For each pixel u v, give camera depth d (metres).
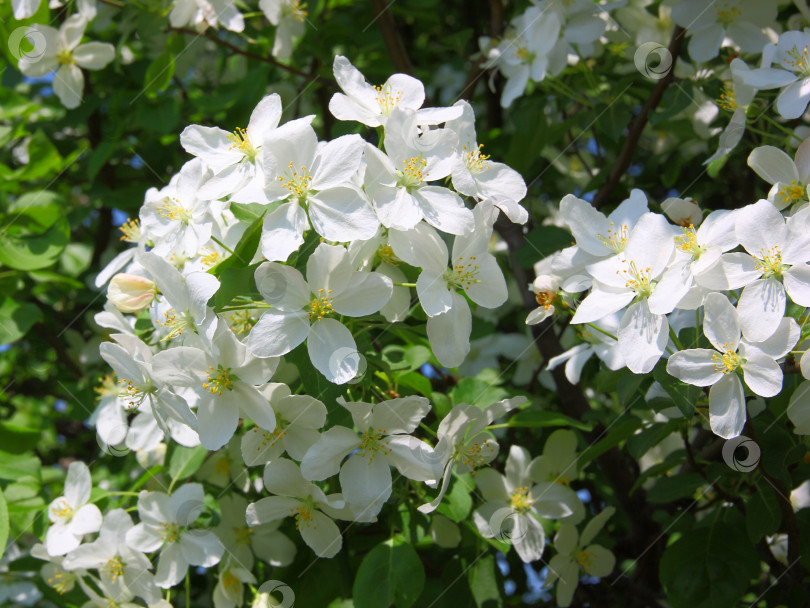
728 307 1.81
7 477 2.70
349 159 1.85
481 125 4.26
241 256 1.89
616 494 3.00
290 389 2.11
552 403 3.40
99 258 3.97
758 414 2.26
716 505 2.65
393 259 2.08
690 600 2.35
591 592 3.01
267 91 3.70
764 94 2.45
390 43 3.25
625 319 1.90
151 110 3.31
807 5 2.65
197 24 3.15
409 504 2.28
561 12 2.93
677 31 2.81
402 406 1.90
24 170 3.19
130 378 1.97
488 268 1.95
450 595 2.39
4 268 3.19
